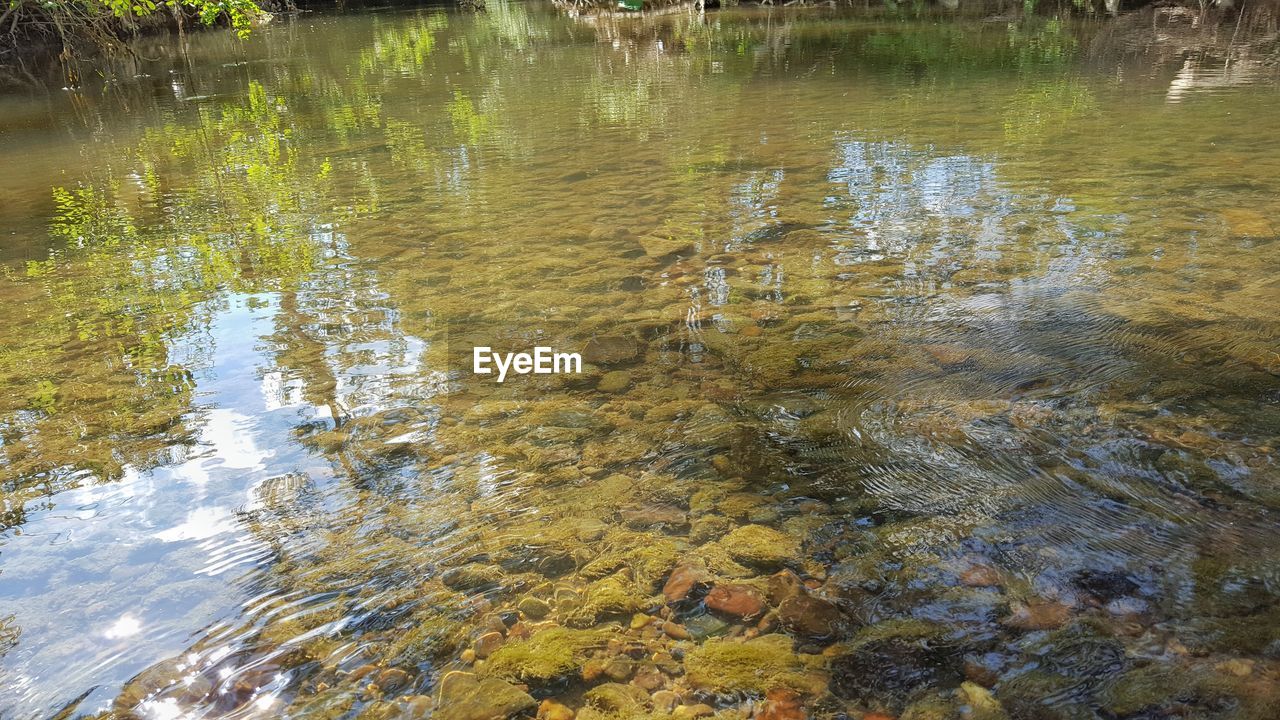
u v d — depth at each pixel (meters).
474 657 2.32
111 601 2.56
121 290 5.46
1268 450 3.03
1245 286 4.51
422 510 2.99
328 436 3.52
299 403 3.82
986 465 3.06
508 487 3.11
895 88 12.18
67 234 6.83
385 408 3.75
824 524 2.80
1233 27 17.66
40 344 4.64
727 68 15.19
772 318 4.51
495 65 17.11
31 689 2.23
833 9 25.38
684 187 7.28
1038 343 4.00
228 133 11.13
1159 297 4.44
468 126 10.84
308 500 3.07
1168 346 3.88
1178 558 2.53
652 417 3.57
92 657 2.34
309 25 26.72
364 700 2.18
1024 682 2.12
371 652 2.35
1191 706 2.01
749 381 3.83
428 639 2.39
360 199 7.47
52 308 5.20
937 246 5.46
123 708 2.17
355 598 2.56
